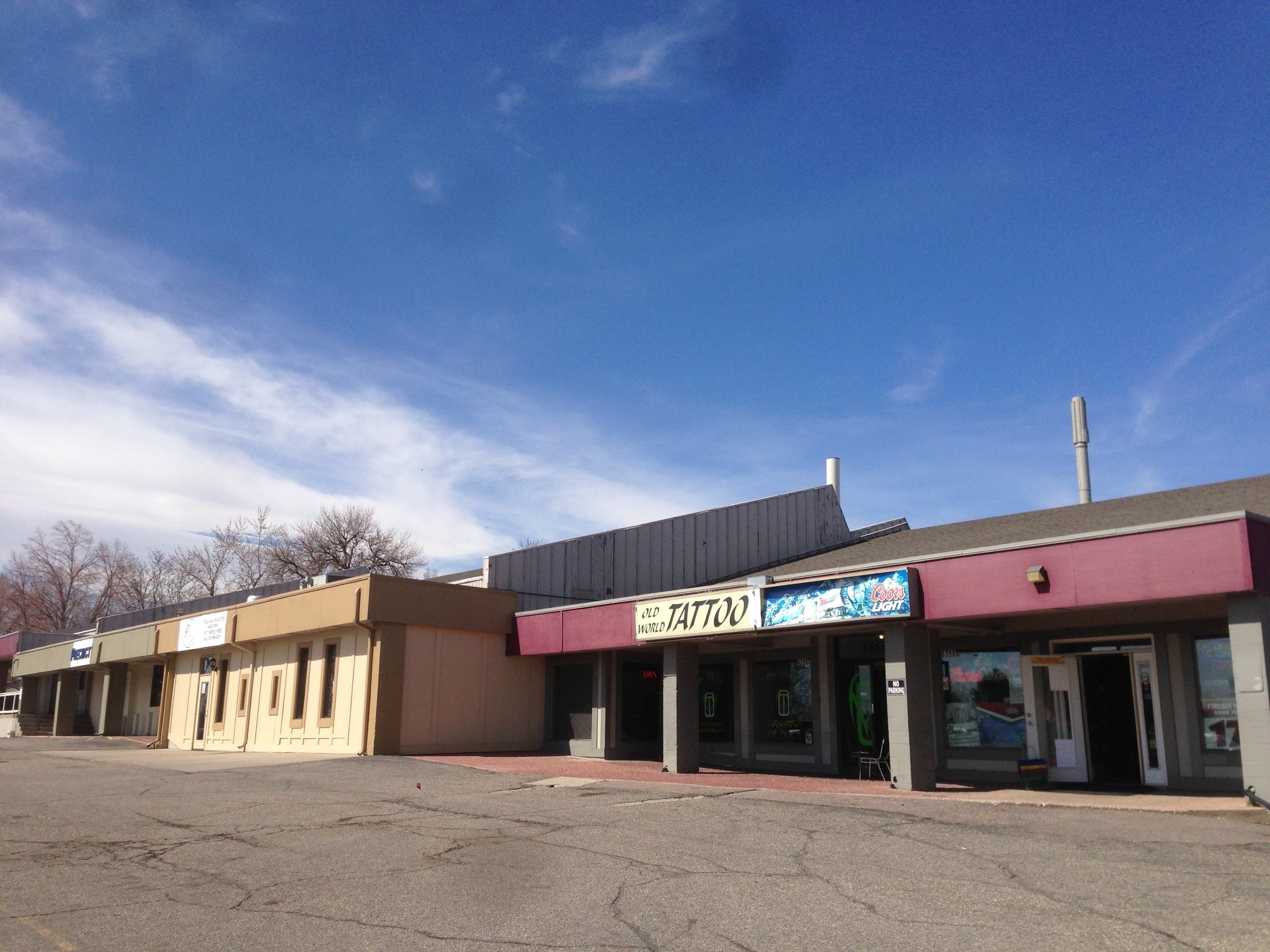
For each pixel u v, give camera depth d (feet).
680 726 65.36
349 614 75.36
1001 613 49.80
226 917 24.85
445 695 77.20
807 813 42.70
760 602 60.13
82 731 137.69
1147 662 54.95
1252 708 41.96
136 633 117.08
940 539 78.18
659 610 67.51
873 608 53.93
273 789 52.54
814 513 114.42
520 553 84.58
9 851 34.06
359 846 34.76
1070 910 25.05
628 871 30.25
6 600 223.51
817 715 68.85
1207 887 27.53
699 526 100.42
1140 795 49.70
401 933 23.36
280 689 87.30
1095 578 46.52
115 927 23.91
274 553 202.49
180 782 56.29
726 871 30.12
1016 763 58.80
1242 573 42.01
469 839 36.24
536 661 83.71
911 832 37.35
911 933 23.07
